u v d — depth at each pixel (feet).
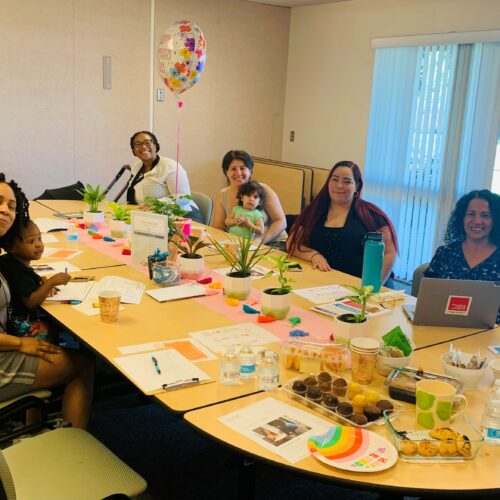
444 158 16.83
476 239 8.80
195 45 13.16
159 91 20.10
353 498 8.02
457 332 7.39
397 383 5.62
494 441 4.90
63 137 18.70
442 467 4.52
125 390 10.32
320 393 5.35
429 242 17.57
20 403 6.14
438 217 17.17
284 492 8.04
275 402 5.38
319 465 4.47
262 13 21.47
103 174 19.66
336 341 6.64
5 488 4.49
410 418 5.17
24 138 18.08
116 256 10.16
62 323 7.11
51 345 7.34
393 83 18.20
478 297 7.38
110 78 19.07
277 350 6.55
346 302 8.32
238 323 7.32
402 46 17.69
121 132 19.69
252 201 12.39
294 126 22.47
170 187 15.51
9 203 7.45
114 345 6.48
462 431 4.92
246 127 22.22
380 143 18.88
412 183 17.92
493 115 15.62
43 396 7.16
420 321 7.55
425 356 6.56
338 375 5.99
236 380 5.72
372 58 18.88
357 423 4.97
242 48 21.36
